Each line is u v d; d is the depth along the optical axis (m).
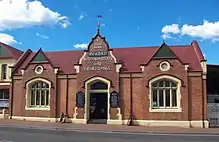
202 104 25.48
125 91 26.88
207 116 25.81
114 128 22.84
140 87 26.62
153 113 25.80
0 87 35.59
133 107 26.50
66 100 28.25
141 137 17.77
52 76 28.75
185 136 18.73
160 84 26.31
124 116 26.61
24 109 29.30
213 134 20.09
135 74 26.84
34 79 29.30
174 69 25.80
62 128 22.48
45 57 29.30
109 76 27.27
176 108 25.59
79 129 22.14
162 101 26.08
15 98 30.08
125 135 18.83
